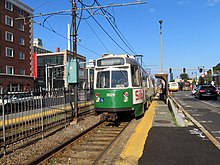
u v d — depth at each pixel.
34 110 9.78
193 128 10.76
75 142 8.83
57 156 7.31
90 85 18.58
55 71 75.75
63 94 12.46
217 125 12.23
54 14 14.28
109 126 12.64
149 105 22.34
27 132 9.27
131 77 13.02
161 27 33.97
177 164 6.11
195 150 7.33
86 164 6.60
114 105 12.64
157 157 6.66
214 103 25.95
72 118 13.34
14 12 48.97
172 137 8.98
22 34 51.28
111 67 13.08
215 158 6.57
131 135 9.81
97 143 8.91
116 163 6.23
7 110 8.30
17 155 7.45
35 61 55.09
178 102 28.05
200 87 33.88
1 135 8.48
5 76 45.78
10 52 47.91
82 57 76.81
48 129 10.70
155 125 11.63
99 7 13.51
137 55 26.94
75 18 13.71
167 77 26.89
